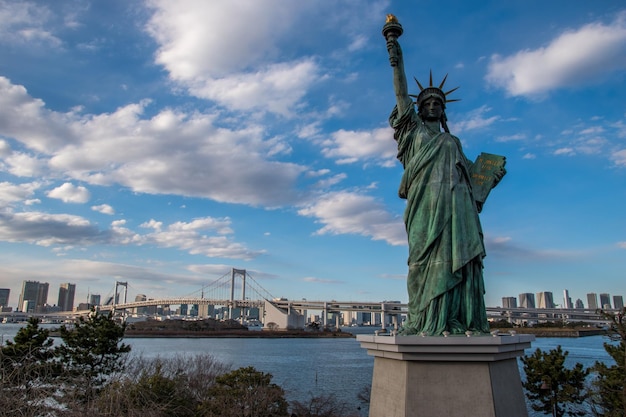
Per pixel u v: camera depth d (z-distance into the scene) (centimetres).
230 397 5650
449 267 3194
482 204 3716
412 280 3331
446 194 3319
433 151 3416
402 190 3606
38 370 3512
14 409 2958
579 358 15400
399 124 3653
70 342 5853
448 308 3156
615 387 5016
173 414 5075
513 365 3033
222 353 17700
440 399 2788
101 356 6056
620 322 5147
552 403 5922
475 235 3253
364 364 14988
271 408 5891
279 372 12781
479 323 3184
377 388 3105
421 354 2836
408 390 2827
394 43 3659
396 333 3244
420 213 3378
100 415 3684
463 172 3453
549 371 5969
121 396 4031
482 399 2745
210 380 6694
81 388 4100
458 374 2806
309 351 19925
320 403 7769
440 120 3744
